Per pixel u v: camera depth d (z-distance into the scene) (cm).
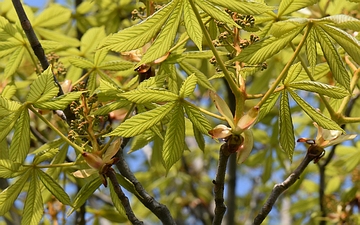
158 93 144
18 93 210
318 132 151
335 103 166
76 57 167
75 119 154
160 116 145
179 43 159
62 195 153
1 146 163
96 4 228
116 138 150
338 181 232
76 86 167
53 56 169
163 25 141
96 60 167
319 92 145
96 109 155
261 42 140
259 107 141
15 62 173
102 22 222
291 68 144
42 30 195
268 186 293
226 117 140
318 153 151
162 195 308
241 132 140
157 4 164
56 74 168
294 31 140
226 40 150
